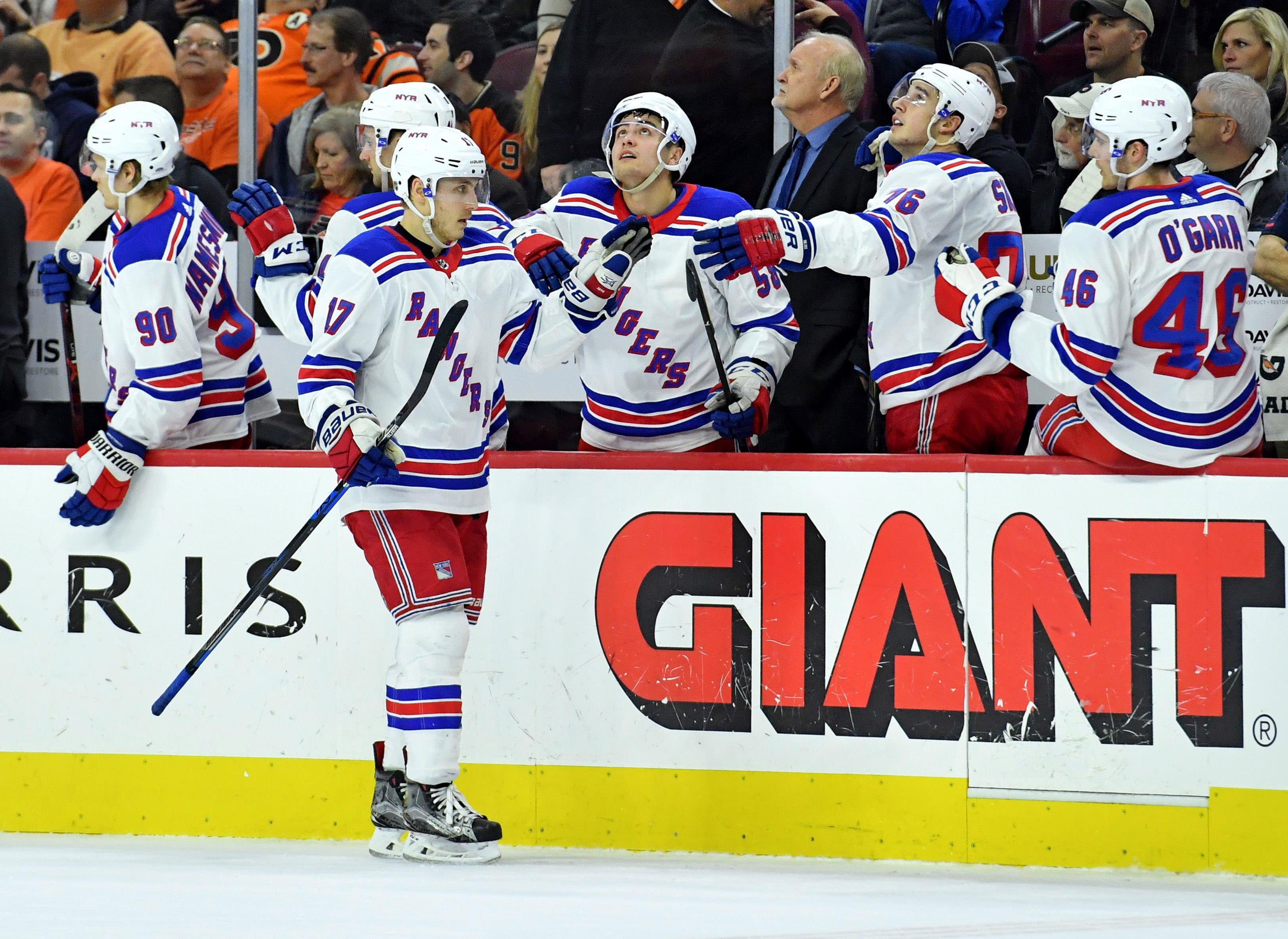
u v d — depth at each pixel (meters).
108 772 13.65
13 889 10.24
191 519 13.48
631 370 13.49
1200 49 15.35
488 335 11.95
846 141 15.56
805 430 16.02
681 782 12.84
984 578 12.31
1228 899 10.53
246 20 17.30
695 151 16.45
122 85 17.58
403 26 17.06
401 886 10.46
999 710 12.29
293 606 13.34
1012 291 12.12
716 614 12.79
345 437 11.24
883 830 12.50
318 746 13.31
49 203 17.77
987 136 15.73
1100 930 8.81
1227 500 11.89
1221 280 11.88
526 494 13.09
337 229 13.88
